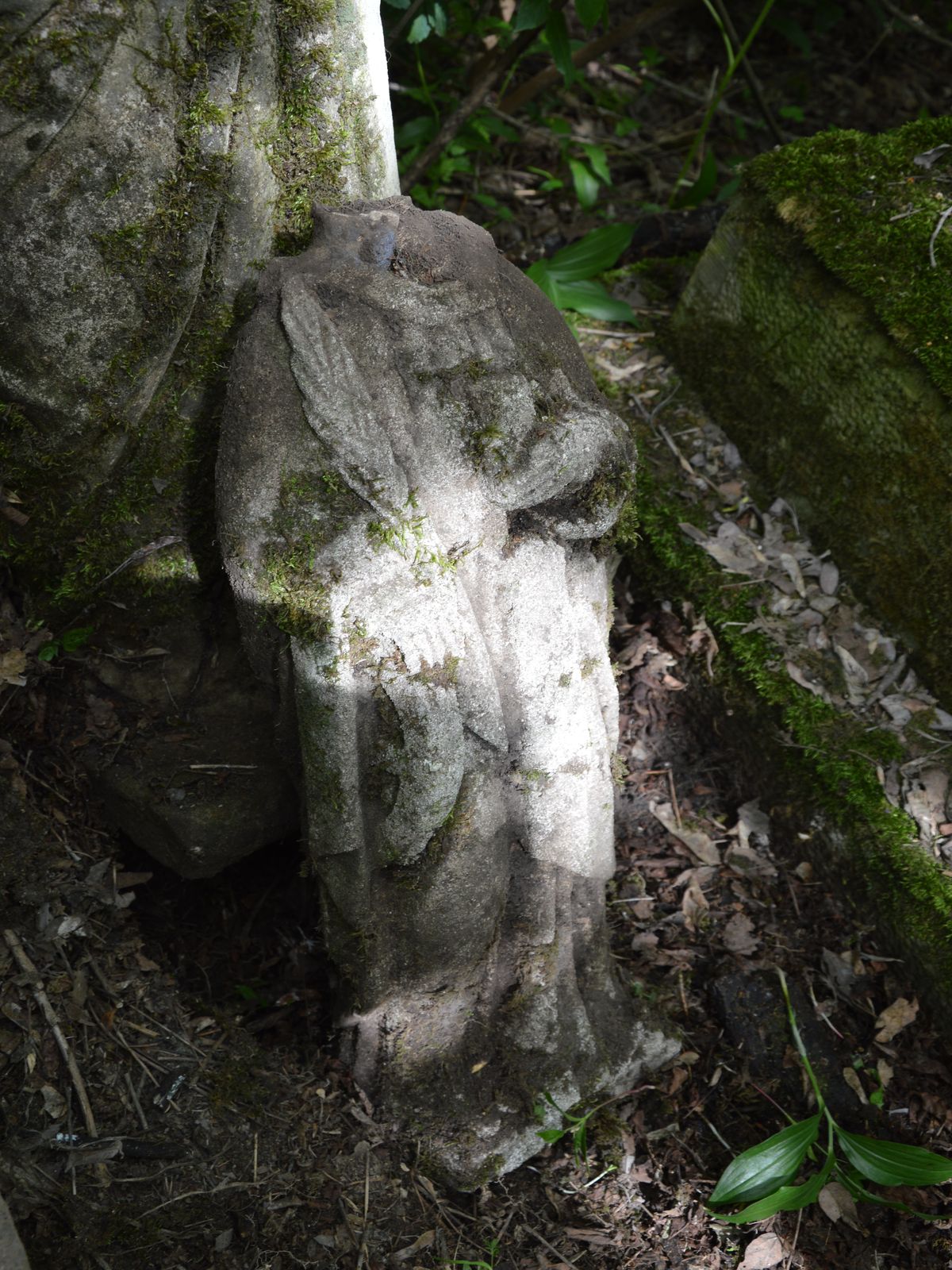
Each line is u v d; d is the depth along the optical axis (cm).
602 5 135
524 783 91
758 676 120
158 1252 87
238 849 100
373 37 90
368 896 90
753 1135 104
